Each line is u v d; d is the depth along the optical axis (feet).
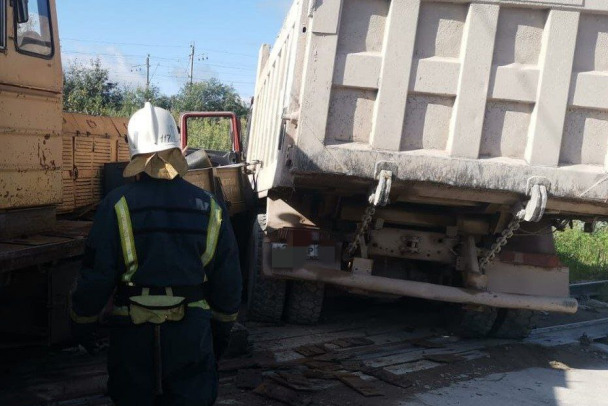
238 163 30.58
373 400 16.93
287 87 18.83
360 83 17.60
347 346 21.61
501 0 17.31
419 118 17.89
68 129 18.75
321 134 17.62
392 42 17.40
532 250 23.07
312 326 24.00
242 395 16.51
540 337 25.79
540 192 17.67
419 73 17.58
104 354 18.10
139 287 9.87
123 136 21.63
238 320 23.89
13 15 14.12
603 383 20.30
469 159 17.81
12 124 14.15
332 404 16.43
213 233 10.34
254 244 23.88
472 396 17.97
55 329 15.97
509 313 23.81
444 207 22.39
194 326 9.94
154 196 10.12
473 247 22.53
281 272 21.76
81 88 111.34
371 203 18.58
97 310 10.01
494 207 20.31
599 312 32.78
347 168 17.66
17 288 15.57
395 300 28.89
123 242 9.84
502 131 18.01
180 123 33.45
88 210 19.65
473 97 17.62
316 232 22.18
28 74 14.61
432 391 18.08
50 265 15.15
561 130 17.76
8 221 14.40
